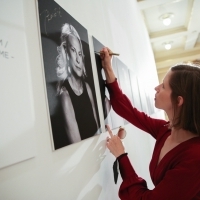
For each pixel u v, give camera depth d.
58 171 0.54
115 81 1.02
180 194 0.57
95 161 0.78
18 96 0.43
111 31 1.36
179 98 0.70
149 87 2.96
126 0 2.17
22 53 0.47
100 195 0.78
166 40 5.34
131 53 1.96
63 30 0.67
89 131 0.75
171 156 0.67
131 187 0.68
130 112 1.03
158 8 3.75
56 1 0.68
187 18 4.24
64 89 0.62
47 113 0.53
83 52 0.81
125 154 0.78
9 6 0.44
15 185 0.40
